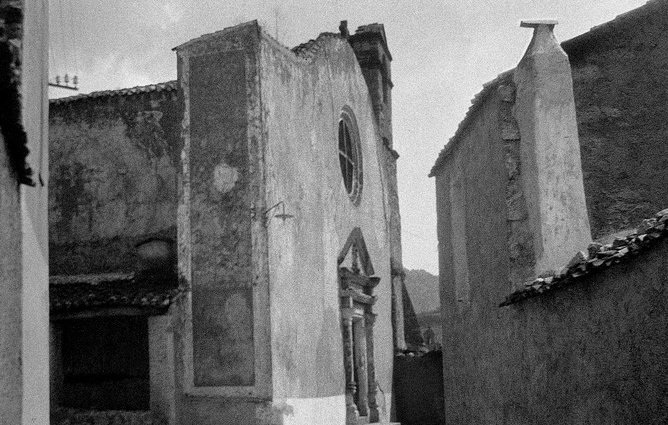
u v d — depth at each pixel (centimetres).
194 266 1432
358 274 2014
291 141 1598
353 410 1853
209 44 1485
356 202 2144
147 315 1409
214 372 1387
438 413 2264
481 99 1230
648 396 587
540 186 1068
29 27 425
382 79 2638
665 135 1102
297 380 1498
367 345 2098
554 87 1077
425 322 4078
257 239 1409
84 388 1451
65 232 1759
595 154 1105
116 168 1759
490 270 1220
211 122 1466
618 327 648
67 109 1797
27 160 421
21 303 433
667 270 556
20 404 431
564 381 804
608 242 1048
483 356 1276
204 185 1452
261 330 1378
